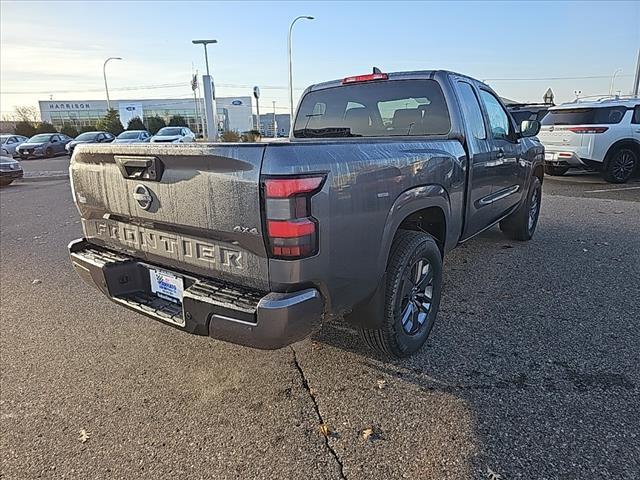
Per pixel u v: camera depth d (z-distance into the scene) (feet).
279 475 6.87
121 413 8.42
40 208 31.50
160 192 7.74
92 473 7.02
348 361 9.94
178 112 234.17
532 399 8.43
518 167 16.51
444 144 10.80
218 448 7.47
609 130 34.99
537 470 6.76
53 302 13.84
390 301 9.01
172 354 10.52
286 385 9.14
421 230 10.74
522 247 18.62
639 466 6.77
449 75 12.11
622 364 9.57
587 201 29.43
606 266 15.96
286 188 6.40
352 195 7.39
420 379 9.19
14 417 8.38
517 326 11.39
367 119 13.42
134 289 9.11
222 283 7.56
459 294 13.56
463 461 6.99
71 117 233.35
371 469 6.91
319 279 7.03
